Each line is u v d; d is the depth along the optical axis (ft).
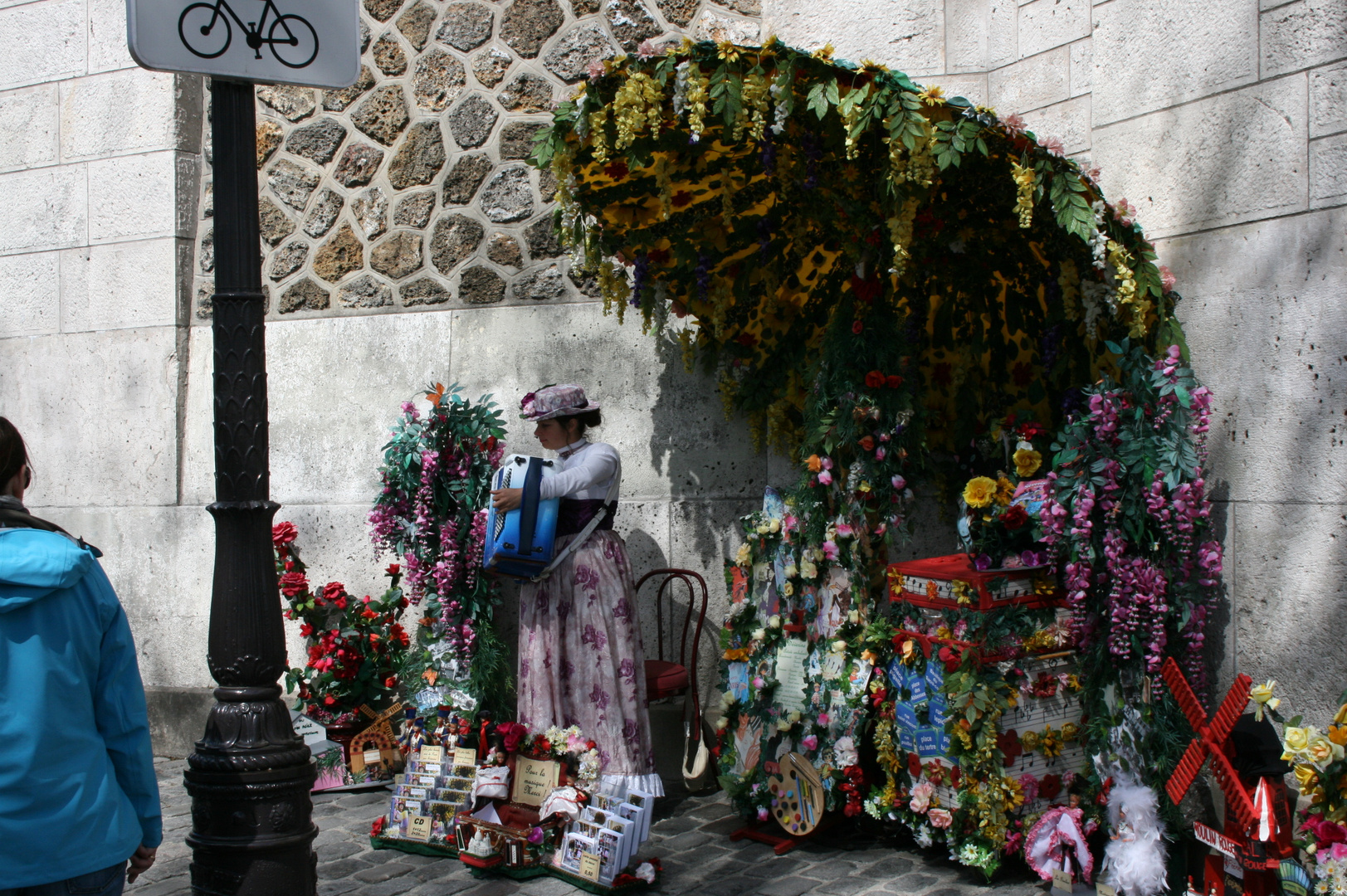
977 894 10.71
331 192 17.43
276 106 17.70
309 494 17.33
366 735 15.03
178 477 17.84
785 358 14.62
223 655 8.75
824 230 12.94
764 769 12.67
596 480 13.17
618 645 13.12
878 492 12.13
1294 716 9.24
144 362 17.97
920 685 11.48
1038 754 10.96
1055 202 9.89
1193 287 11.46
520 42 16.31
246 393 8.77
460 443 14.58
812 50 15.08
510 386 16.38
